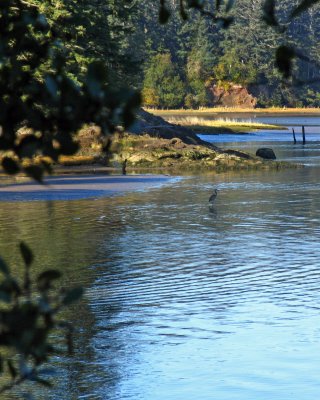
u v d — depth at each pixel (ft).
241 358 114.11
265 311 137.69
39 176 22.02
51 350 22.70
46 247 204.13
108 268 177.17
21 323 20.65
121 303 145.18
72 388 103.96
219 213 266.36
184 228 234.58
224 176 406.82
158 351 118.11
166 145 480.64
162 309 140.46
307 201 296.10
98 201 299.38
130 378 107.04
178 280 164.25
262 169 448.65
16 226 239.30
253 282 160.76
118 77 456.86
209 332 126.52
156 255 192.34
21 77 22.71
